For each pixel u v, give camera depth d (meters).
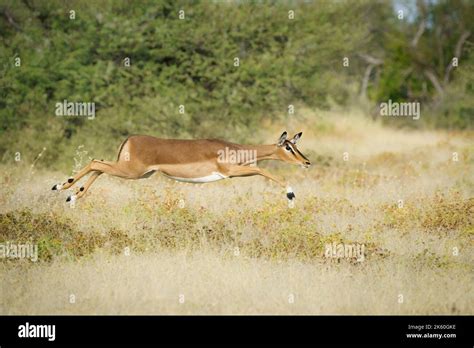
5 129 22.72
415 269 11.21
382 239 12.58
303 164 14.11
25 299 10.07
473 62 30.42
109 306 9.84
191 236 12.34
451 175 18.98
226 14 23.42
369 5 31.50
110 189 15.38
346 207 14.34
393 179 17.94
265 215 13.09
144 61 23.41
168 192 14.23
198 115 23.03
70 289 10.29
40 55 23.30
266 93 23.16
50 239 12.04
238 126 23.22
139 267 10.95
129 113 22.45
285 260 11.53
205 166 13.54
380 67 41.34
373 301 10.07
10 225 12.52
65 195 14.64
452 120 33.97
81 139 22.14
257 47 23.73
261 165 22.17
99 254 11.49
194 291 10.26
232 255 11.63
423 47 42.34
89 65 23.36
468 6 41.97
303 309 9.85
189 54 23.33
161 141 13.58
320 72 24.56
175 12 23.30
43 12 23.48
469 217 13.73
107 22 22.91
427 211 13.98
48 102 23.36
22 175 18.48
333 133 29.55
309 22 24.19
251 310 9.82
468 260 11.80
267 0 23.80
